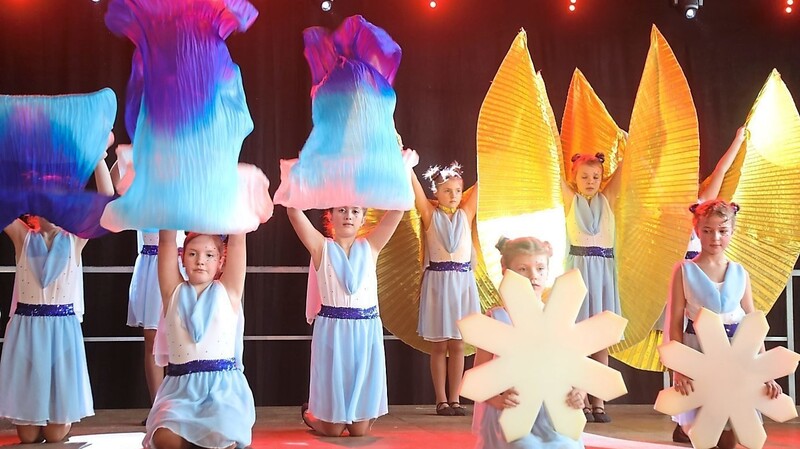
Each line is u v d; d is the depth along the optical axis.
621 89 6.47
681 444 4.35
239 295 3.62
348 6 6.27
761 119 5.66
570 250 5.47
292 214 4.54
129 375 6.04
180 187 3.21
